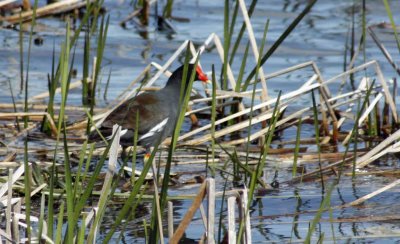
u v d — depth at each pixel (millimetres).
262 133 11898
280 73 12859
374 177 10820
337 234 8773
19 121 12961
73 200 7559
